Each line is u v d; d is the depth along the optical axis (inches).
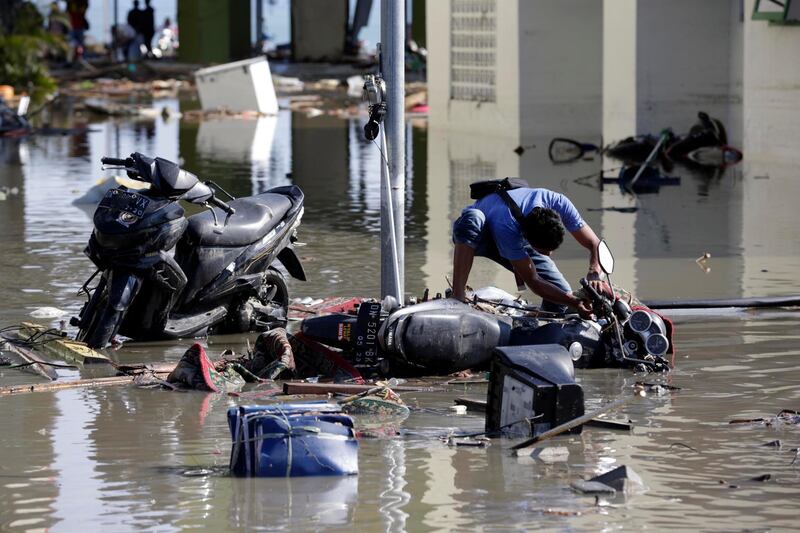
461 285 908.0
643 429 714.8
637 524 564.4
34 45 3976.4
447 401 797.9
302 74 4857.3
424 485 621.0
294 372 860.0
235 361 882.8
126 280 943.0
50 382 840.9
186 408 775.7
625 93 2554.1
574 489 609.6
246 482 629.3
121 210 939.3
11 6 4138.8
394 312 860.0
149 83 4510.3
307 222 1585.9
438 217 1632.6
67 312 1068.5
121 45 5378.9
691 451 671.8
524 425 700.7
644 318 874.8
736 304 1061.8
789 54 2127.2
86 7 5191.9
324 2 5344.5
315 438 642.2
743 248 1373.0
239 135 2866.6
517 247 898.1
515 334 876.0
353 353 877.8
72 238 1449.3
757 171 2129.7
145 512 589.0
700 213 1652.3
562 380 700.0
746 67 2263.8
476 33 2955.2
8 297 1128.8
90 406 781.9
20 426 736.3
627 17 2527.1
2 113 2874.0
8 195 1850.4
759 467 643.5
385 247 978.1
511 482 624.1
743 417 738.2
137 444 698.2
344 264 1288.1
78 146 2618.1
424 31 5324.8
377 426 733.3
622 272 1242.6
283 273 1239.5
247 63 3415.4
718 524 563.8
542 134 2797.7
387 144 981.2
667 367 861.8
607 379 842.2
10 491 620.4
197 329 991.6
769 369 856.3
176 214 947.3
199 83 3491.6
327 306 1080.8
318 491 613.9
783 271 1235.2
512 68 2797.7
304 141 2733.8
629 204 1755.7
